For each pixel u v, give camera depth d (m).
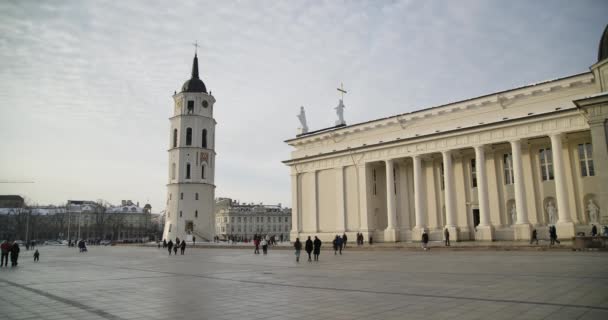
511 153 38.16
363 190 44.88
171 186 78.69
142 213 159.12
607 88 27.61
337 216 47.19
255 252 36.97
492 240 35.47
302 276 16.36
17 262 29.09
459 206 40.72
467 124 39.22
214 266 23.22
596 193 32.88
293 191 52.19
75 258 35.47
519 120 34.12
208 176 80.62
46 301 11.59
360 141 47.22
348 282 13.91
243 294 12.01
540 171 36.25
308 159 50.44
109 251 51.72
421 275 15.23
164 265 25.16
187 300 11.17
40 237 134.75
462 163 41.03
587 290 10.52
